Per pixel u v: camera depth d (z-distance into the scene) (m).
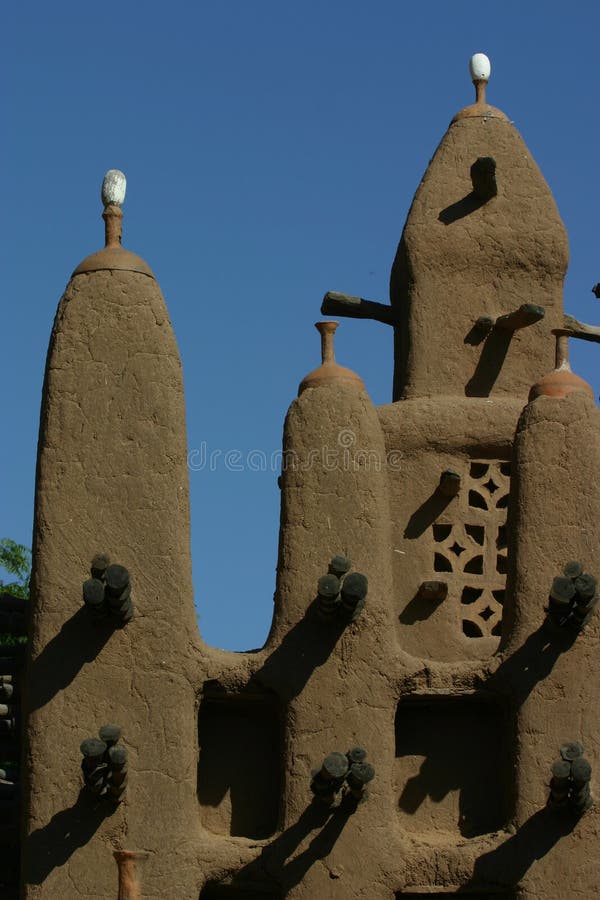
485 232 16.30
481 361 16.05
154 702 13.59
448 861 13.36
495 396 15.98
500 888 13.33
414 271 16.22
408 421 15.52
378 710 13.59
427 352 16.06
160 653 13.66
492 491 15.45
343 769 13.09
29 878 13.34
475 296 16.19
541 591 13.75
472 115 16.72
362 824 13.42
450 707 13.88
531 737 13.50
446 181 16.47
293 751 13.56
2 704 15.88
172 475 13.98
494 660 13.68
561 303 16.34
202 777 13.81
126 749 13.41
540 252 16.31
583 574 13.34
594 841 13.33
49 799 13.45
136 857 13.27
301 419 14.15
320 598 13.46
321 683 13.63
